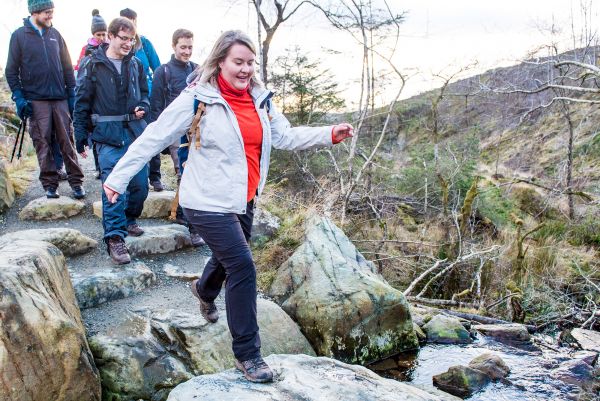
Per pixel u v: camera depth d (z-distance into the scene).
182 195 2.60
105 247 4.86
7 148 8.13
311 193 8.52
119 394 3.23
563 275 7.63
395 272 7.29
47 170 5.54
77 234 4.69
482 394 3.87
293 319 4.34
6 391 2.43
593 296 6.95
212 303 3.42
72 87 5.46
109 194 2.51
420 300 6.45
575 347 5.07
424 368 4.30
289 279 4.64
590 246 9.25
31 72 5.16
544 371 4.32
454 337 4.92
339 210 7.64
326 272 4.50
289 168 9.43
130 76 4.46
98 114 4.38
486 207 9.65
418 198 10.03
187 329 3.59
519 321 6.14
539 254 8.12
